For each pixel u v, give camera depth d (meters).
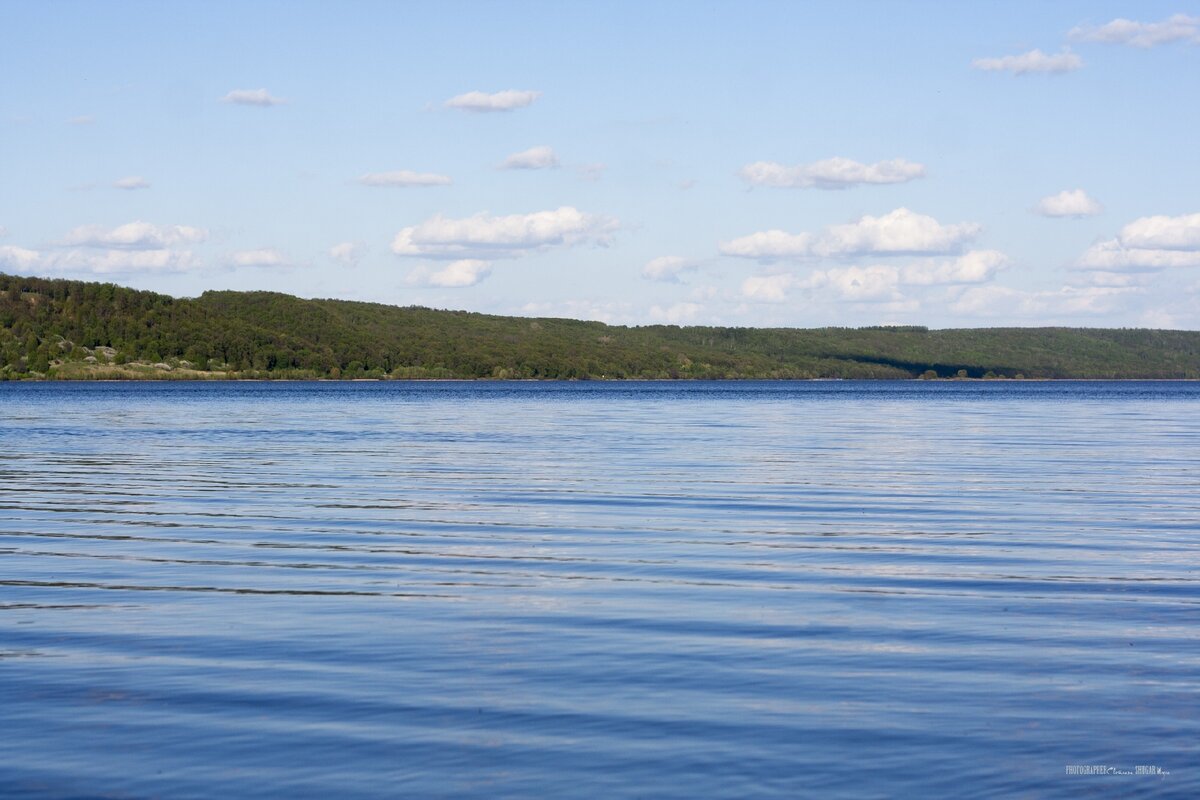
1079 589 16.36
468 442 50.75
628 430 61.09
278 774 9.31
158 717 10.58
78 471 35.91
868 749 9.84
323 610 14.88
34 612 14.74
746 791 8.98
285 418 76.69
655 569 17.94
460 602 15.38
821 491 29.50
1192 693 11.34
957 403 114.81
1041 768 9.43
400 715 10.66
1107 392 171.25
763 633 13.65
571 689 11.43
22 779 9.20
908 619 14.41
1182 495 28.67
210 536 21.58
